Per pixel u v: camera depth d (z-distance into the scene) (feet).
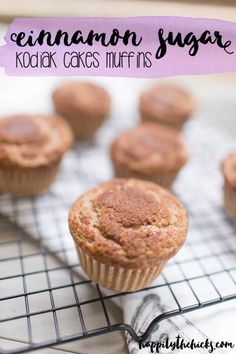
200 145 1.36
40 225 1.00
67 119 1.36
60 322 0.79
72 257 0.93
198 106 1.51
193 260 0.93
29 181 1.07
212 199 1.14
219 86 1.69
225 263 0.93
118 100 1.58
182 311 0.77
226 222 1.06
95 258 0.79
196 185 1.20
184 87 1.66
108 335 0.79
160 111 1.41
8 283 0.85
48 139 1.11
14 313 0.79
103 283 0.85
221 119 1.50
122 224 0.81
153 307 0.82
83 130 1.38
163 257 0.79
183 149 1.19
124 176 1.16
